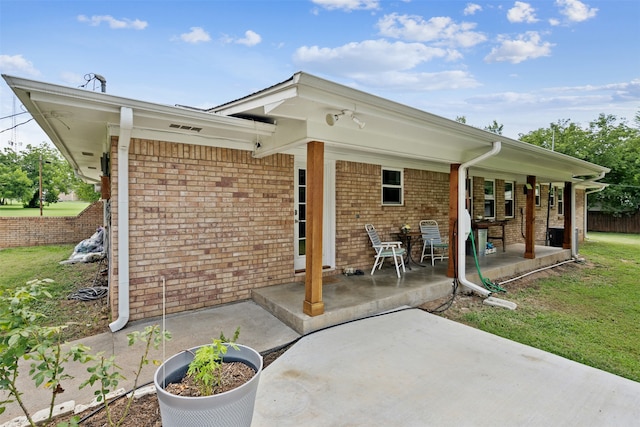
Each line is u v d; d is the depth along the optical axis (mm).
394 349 3391
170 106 3471
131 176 4012
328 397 2547
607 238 16328
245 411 1784
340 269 6156
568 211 9539
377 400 2512
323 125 3828
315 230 3869
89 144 5148
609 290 6402
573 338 4031
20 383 2746
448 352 3342
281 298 4516
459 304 5270
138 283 4098
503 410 2398
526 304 5410
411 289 5074
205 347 1855
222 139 4656
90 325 4117
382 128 4207
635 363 3396
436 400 2516
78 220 12453
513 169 7207
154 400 2510
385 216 6934
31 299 1775
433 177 8008
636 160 17688
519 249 9539
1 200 23672
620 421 2301
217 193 4652
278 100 3146
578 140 19641
